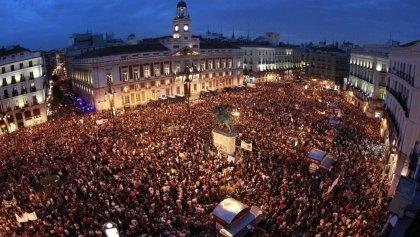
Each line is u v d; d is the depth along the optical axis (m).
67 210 25.75
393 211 24.25
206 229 23.47
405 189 24.48
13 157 37.38
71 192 28.69
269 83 105.69
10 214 25.45
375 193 27.39
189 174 31.25
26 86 63.62
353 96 78.62
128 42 128.38
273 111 57.31
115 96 75.19
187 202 26.27
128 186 29.39
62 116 63.88
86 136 44.50
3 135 51.12
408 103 36.47
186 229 23.02
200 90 93.50
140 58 78.44
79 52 132.88
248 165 33.06
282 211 25.30
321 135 43.62
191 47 89.12
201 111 58.38
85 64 76.12
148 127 48.06
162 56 82.81
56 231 22.84
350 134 45.16
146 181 30.56
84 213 25.02
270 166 32.94
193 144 39.38
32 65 64.56
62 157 36.91
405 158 32.94
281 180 30.12
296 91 84.56
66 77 140.88
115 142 41.06
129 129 47.38
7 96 60.38
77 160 35.19
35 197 27.78
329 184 29.16
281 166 33.22
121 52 78.31
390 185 29.45
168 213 24.92
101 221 23.91
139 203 26.59
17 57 62.00
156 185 29.22
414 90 32.62
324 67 122.88
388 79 50.91
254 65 121.00
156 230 22.55
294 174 30.75
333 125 48.28
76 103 83.25
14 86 61.56
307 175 32.19
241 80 105.88
